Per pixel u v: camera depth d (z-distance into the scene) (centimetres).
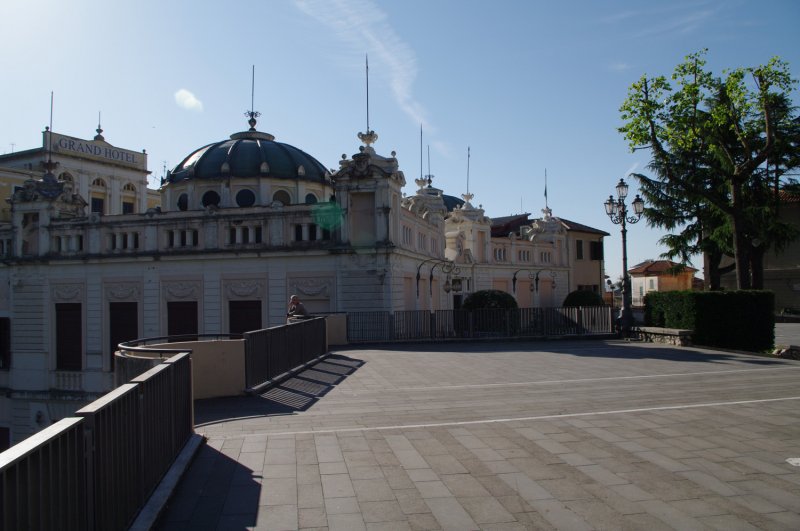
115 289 3412
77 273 3478
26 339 3547
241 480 732
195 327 3288
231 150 3788
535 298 5622
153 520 582
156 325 3328
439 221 4309
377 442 907
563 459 812
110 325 3422
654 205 4462
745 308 2362
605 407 1168
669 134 2694
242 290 3219
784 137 3425
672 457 818
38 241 3572
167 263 3331
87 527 457
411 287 3547
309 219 3150
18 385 3525
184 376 850
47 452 388
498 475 746
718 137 2738
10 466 337
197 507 645
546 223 5972
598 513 620
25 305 3559
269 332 1473
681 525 588
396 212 3161
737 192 2583
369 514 624
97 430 476
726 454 832
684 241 4441
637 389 1388
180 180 3750
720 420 1044
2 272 3659
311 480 732
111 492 512
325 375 1642
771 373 1650
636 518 606
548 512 624
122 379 1020
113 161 4934
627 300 2773
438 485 711
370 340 2750
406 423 1038
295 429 999
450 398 1286
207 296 3266
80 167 4688
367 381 1538
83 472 452
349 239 3052
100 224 3447
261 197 3650
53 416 3462
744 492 680
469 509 634
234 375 1319
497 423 1030
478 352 2273
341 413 1135
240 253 3198
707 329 2433
